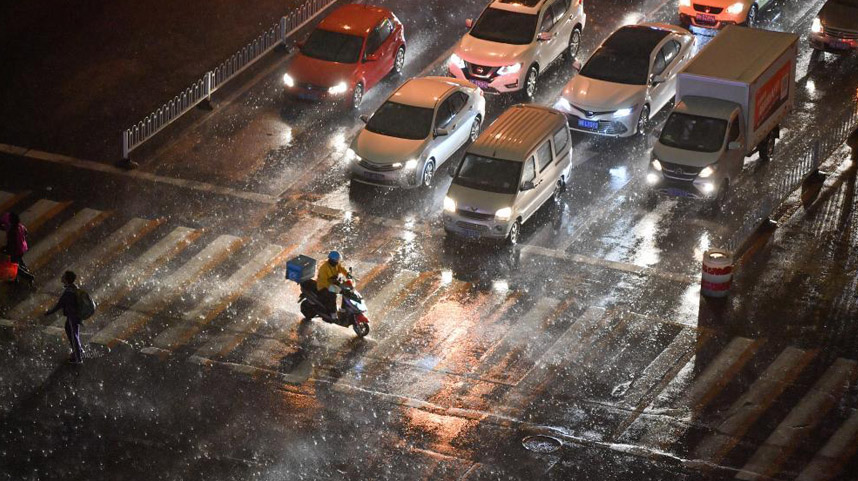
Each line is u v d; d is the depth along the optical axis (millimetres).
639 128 52719
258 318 40812
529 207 45500
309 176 50250
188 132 53531
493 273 43219
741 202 47625
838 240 44719
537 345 38906
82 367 38062
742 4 59281
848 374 36969
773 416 35094
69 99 55906
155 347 39156
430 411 35750
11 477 32938
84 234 46062
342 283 39281
